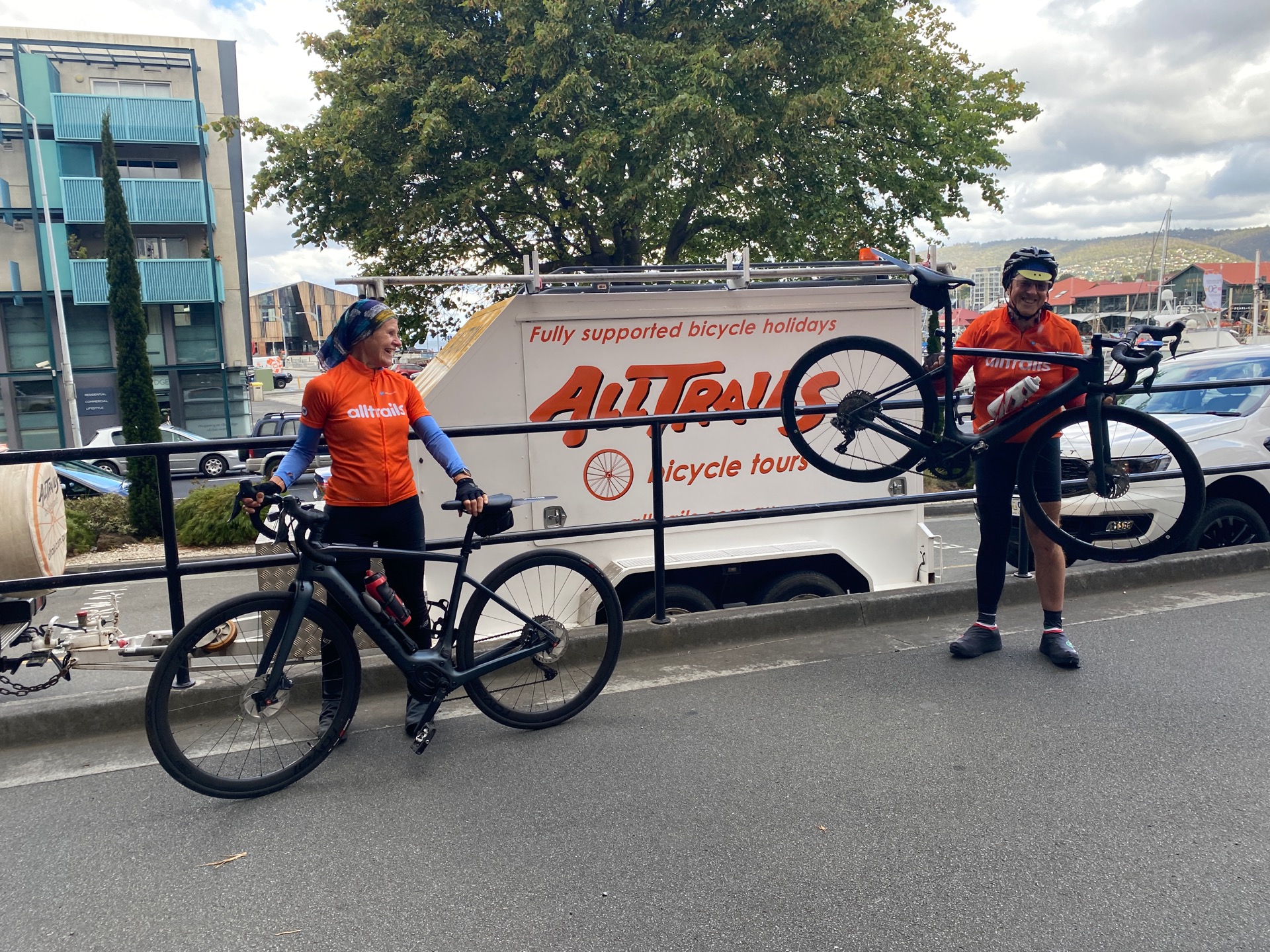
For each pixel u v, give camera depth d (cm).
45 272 2934
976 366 421
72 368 3052
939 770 328
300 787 334
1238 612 493
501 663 371
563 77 1452
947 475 434
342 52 1698
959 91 1961
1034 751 340
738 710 390
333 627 342
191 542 1230
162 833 304
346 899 263
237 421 3272
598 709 397
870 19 1620
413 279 536
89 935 250
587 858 280
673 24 1513
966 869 268
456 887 268
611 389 551
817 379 582
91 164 2998
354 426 346
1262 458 643
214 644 366
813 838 287
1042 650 436
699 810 307
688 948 237
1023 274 396
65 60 2981
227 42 3198
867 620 503
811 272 572
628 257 1720
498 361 535
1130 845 277
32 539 439
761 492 582
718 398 567
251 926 252
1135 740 347
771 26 1534
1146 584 549
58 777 349
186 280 3072
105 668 441
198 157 3138
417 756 356
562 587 438
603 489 555
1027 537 505
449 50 1489
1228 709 372
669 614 546
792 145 1560
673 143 1434
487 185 1591
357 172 1555
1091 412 392
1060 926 241
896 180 1767
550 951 238
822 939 239
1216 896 251
